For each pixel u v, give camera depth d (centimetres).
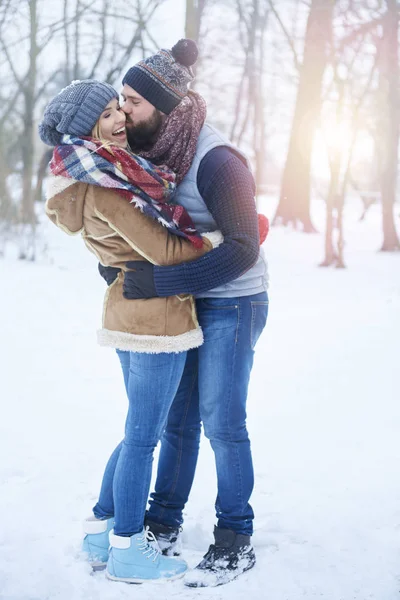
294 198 1962
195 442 263
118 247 230
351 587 233
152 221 225
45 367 509
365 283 955
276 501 300
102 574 244
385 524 278
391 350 573
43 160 1228
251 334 246
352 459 346
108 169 220
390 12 1133
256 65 2186
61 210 230
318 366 524
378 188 3075
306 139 1944
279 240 1619
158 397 237
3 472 326
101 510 254
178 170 235
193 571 244
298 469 334
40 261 1069
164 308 232
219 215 230
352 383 481
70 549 255
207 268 226
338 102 1117
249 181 234
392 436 379
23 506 291
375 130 2078
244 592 231
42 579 235
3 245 1111
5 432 379
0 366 508
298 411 422
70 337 600
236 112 2028
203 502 298
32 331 617
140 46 1399
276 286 916
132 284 231
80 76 1570
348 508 292
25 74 1362
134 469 238
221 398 244
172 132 233
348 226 2155
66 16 1370
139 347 232
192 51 236
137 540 238
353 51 1248
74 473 326
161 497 262
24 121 1227
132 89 234
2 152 1154
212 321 243
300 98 1933
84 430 384
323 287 912
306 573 242
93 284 871
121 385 471
